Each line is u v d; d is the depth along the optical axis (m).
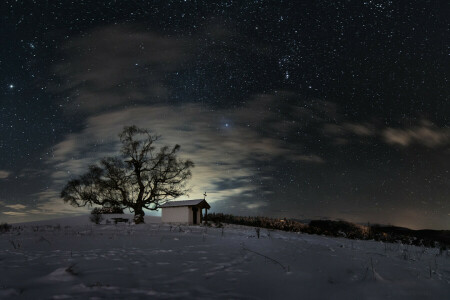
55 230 19.62
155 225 25.17
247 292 5.80
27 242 12.18
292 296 5.81
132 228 21.06
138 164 32.53
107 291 5.49
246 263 8.43
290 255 10.05
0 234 16.47
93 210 33.59
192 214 32.44
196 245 11.78
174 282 6.23
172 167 33.00
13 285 5.80
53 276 6.31
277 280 6.75
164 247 11.02
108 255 9.02
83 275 6.62
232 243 12.68
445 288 6.95
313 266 8.38
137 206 31.97
